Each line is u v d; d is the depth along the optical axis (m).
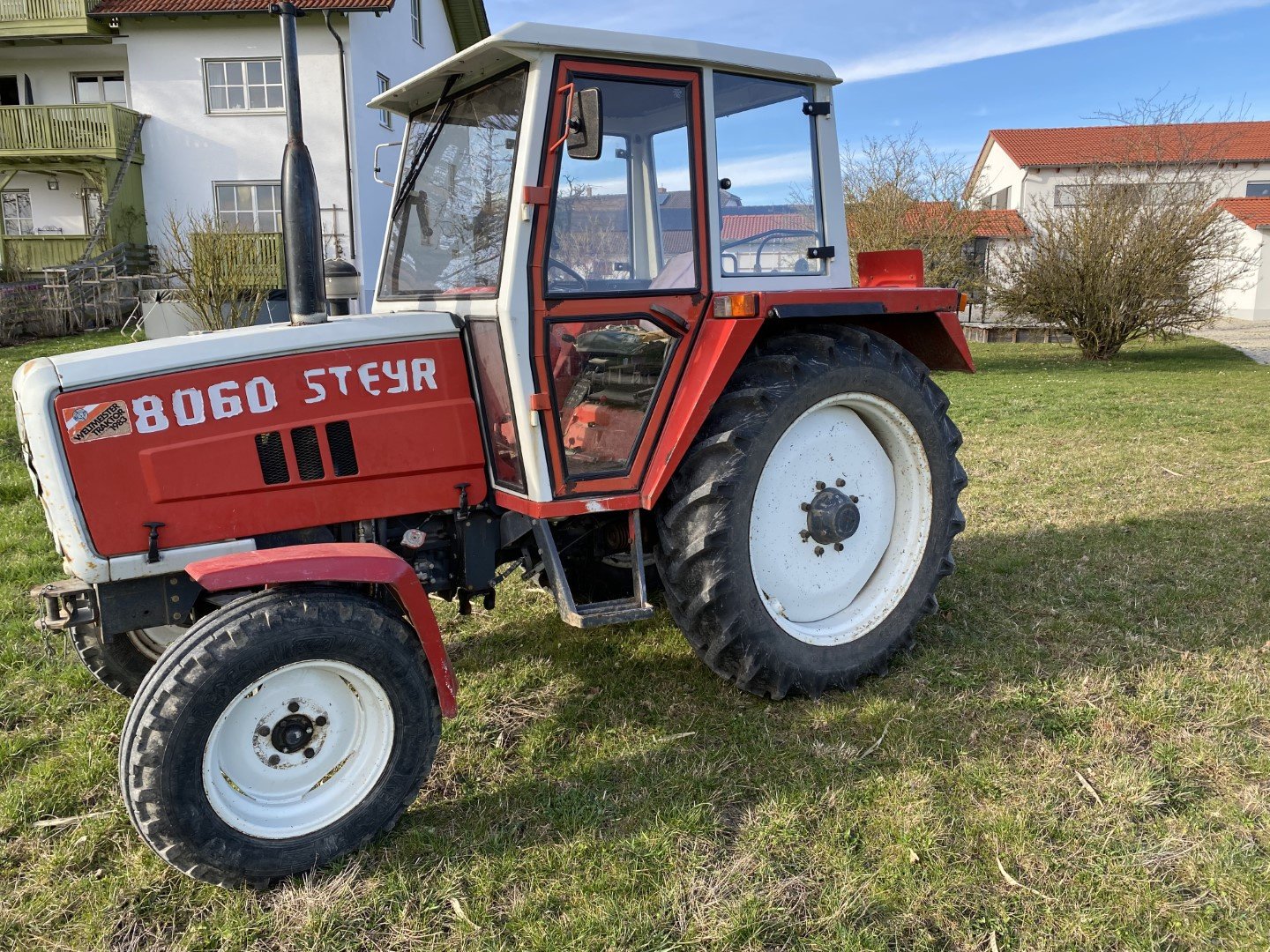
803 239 3.53
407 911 2.41
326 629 2.48
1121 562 4.88
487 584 3.30
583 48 2.79
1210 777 2.91
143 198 19.72
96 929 2.34
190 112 19.23
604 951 2.24
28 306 16.92
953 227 17.94
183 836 2.36
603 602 3.12
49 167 19.67
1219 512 5.82
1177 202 15.60
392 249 3.60
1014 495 6.40
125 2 18.66
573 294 2.93
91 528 2.62
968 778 2.89
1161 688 3.44
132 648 3.35
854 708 3.39
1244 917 2.31
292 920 2.38
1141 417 9.66
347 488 2.96
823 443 3.54
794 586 3.54
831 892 2.42
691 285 3.19
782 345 3.42
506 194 2.92
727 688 3.57
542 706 3.49
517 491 3.09
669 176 3.13
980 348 18.61
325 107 18.61
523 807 2.84
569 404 3.04
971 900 2.39
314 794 2.61
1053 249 16.22
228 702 2.38
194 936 2.32
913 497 3.77
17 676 3.71
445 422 3.10
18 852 2.67
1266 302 27.95
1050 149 31.36
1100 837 2.61
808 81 3.44
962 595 4.47
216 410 2.75
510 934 2.31
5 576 4.80
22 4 18.83
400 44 21.11
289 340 2.86
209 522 2.76
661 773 2.98
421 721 2.67
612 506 3.12
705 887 2.46
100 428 2.61
